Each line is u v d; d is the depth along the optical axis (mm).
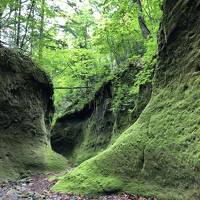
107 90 29359
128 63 26703
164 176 11391
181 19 13164
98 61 34906
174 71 13141
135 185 12242
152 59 19328
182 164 10742
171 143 11531
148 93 21000
